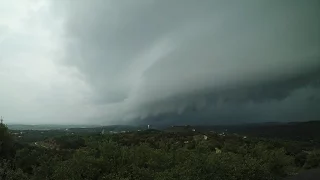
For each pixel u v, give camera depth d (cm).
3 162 1452
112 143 1702
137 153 1705
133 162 1595
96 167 1457
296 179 2480
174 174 1524
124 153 1617
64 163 1427
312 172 2966
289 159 2750
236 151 3116
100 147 1644
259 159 2538
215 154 1966
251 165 2017
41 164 1420
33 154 1648
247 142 4391
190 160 1692
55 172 1335
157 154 1748
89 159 1464
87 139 1906
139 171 1449
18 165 1523
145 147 1786
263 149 2902
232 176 1752
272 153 2741
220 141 4538
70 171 1350
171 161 1744
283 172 2706
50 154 1766
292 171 2878
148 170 1484
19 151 1672
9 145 1916
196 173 1543
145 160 1694
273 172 2588
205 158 1753
